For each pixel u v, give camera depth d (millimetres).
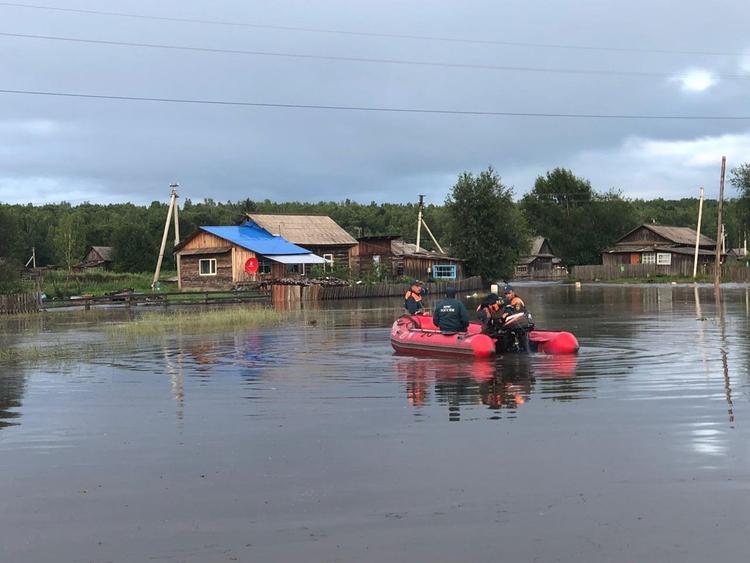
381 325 25266
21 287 41938
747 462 7324
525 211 106000
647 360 14758
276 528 5930
